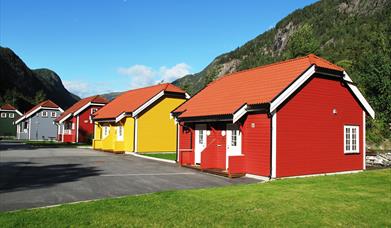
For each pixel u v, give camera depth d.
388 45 42.81
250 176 15.95
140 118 28.52
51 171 16.66
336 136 17.69
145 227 7.91
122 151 28.52
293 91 15.67
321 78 17.31
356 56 57.53
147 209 9.27
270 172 15.09
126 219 8.40
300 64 17.52
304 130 16.33
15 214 8.52
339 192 11.77
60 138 49.44
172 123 29.98
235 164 15.90
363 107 19.19
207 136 19.16
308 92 16.67
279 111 15.50
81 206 9.41
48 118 58.41
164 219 8.48
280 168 15.31
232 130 17.41
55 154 26.41
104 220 8.27
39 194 11.14
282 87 15.76
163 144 29.41
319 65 17.02
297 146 16.00
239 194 11.24
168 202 10.05
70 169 17.48
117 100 36.53
